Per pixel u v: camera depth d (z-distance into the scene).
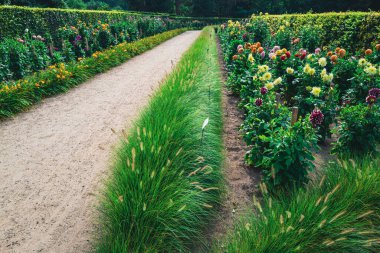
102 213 3.08
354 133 4.20
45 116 6.32
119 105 7.04
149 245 2.61
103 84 8.93
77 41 12.62
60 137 5.32
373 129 4.16
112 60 11.52
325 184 3.27
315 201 2.75
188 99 4.89
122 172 3.06
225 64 12.15
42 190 3.81
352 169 3.29
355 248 2.51
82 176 4.12
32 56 10.02
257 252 2.33
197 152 3.79
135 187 2.84
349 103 5.47
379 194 2.89
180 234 2.90
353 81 5.52
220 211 3.44
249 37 12.63
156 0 56.84
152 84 8.91
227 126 5.86
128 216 2.72
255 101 4.38
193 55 9.99
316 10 48.16
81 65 9.78
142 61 12.62
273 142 3.46
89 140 5.21
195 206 3.13
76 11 18.36
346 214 2.69
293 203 2.81
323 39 11.95
